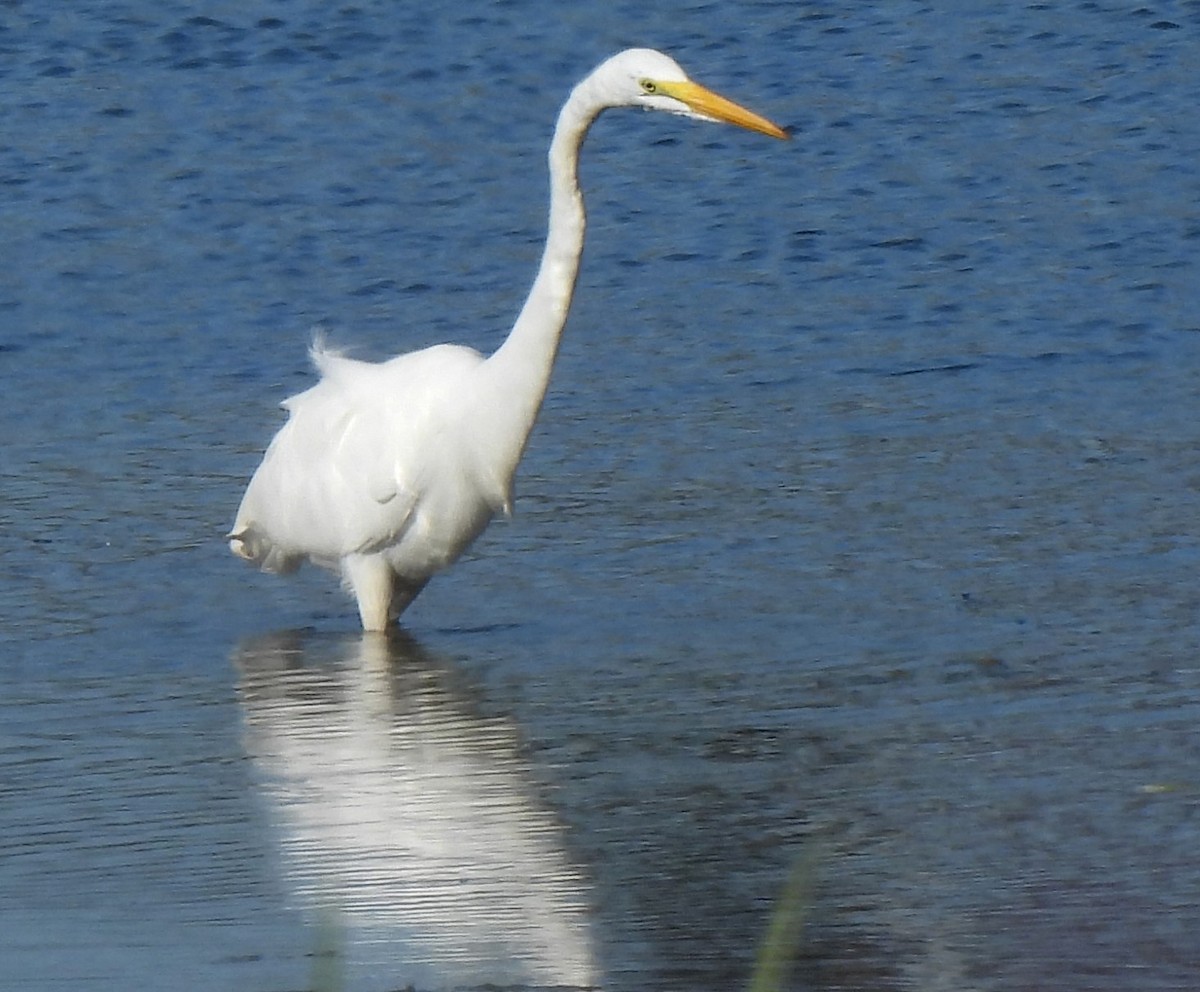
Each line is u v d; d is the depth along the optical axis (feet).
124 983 25.90
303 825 30.96
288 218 69.62
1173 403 52.85
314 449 41.68
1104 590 40.55
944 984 25.44
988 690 35.68
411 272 65.67
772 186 71.26
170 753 34.12
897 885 28.27
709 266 64.95
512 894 28.40
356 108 79.15
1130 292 61.67
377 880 28.96
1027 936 26.61
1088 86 79.25
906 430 51.34
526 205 70.69
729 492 47.29
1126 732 33.47
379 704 36.40
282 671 38.45
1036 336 58.49
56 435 53.16
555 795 31.86
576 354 58.08
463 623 40.98
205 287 64.49
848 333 59.26
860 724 34.40
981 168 72.13
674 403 53.88
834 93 79.46
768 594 41.29
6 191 71.67
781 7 88.02
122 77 81.66
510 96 80.07
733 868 29.12
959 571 41.98
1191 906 27.27
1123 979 25.39
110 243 67.62
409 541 40.91
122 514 47.65
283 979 25.98
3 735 35.06
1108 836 29.53
